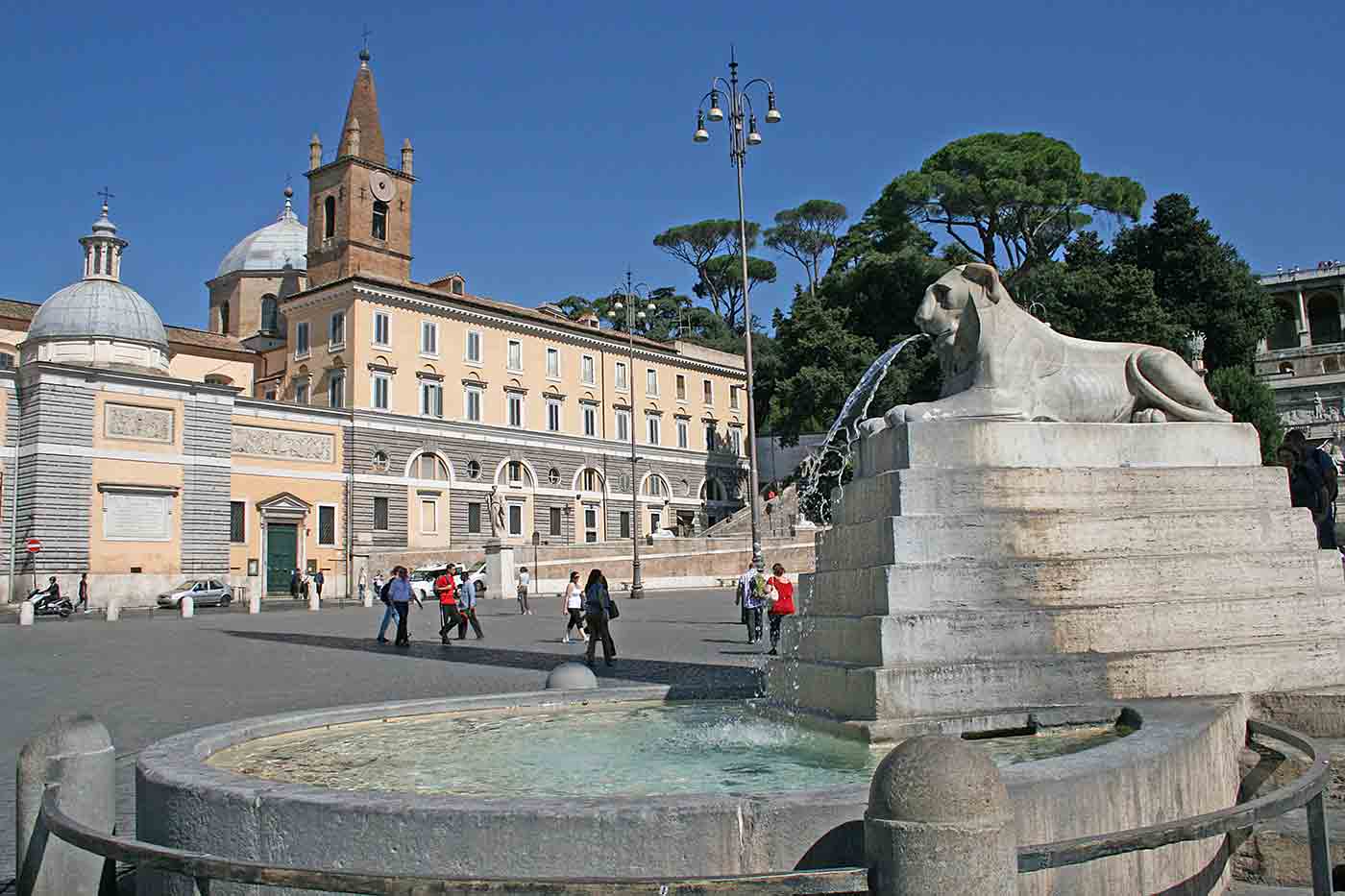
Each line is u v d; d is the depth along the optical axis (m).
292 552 56.12
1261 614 8.00
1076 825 4.79
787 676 8.86
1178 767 5.52
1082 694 7.44
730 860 4.30
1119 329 51.88
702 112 33.84
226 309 75.50
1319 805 4.91
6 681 17.83
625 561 52.88
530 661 20.31
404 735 8.12
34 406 46.94
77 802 5.56
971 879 3.71
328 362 61.03
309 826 4.57
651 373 76.31
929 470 8.34
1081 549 8.21
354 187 64.19
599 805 4.38
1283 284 89.62
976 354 9.07
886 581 7.85
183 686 16.92
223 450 52.34
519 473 66.88
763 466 81.88
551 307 74.75
